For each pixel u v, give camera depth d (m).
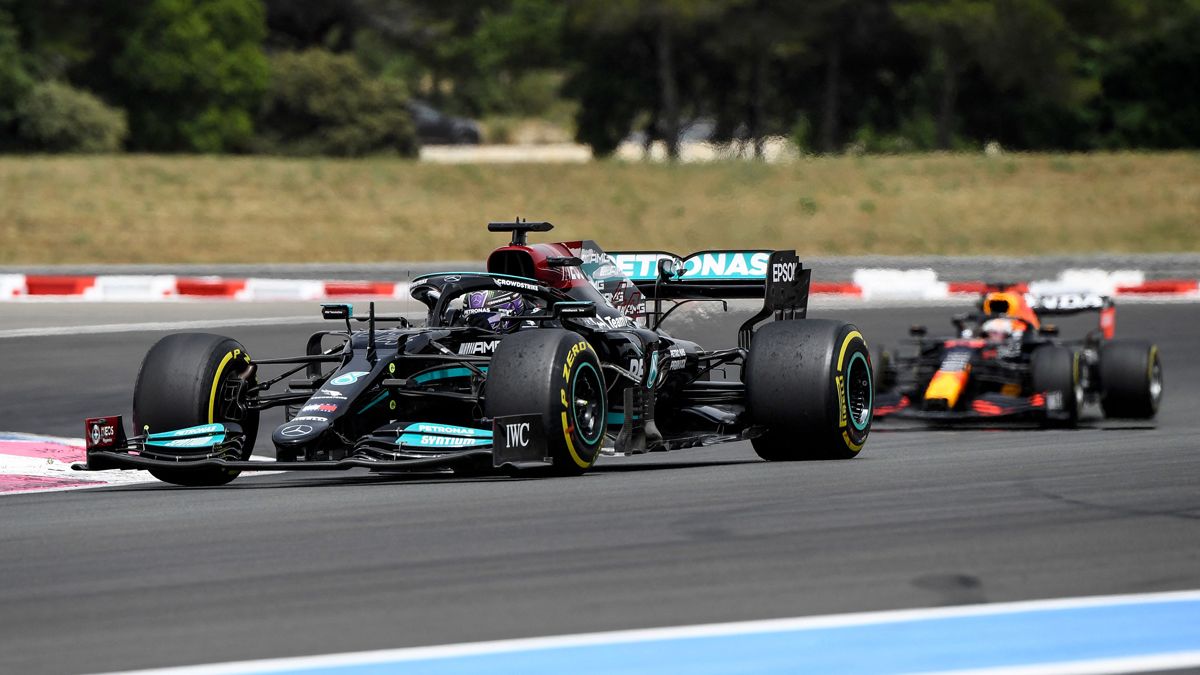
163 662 16.16
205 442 27.88
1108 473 28.89
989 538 21.91
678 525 23.17
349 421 27.84
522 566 20.33
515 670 15.62
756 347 32.53
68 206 122.50
